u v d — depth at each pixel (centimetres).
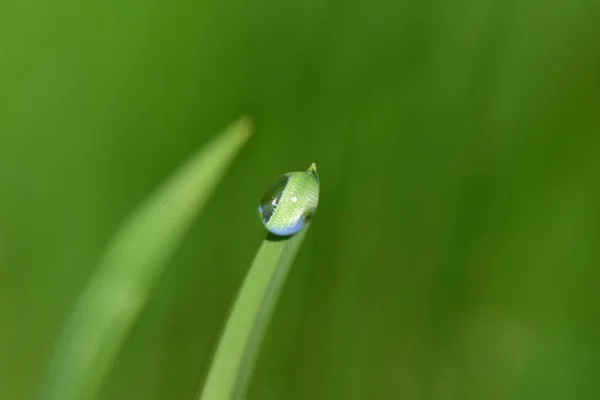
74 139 11
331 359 11
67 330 9
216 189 11
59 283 11
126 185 11
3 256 11
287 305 11
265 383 11
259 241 11
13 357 11
